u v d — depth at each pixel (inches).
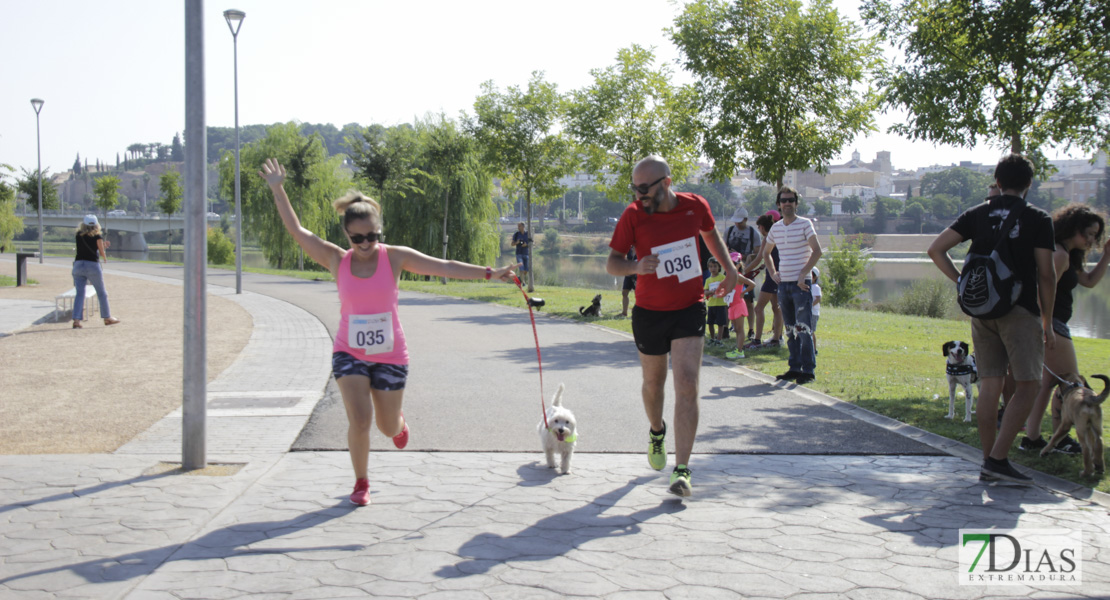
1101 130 448.8
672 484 187.6
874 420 278.4
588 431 262.2
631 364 408.5
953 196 5600.4
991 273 197.8
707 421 277.0
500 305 789.2
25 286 1023.0
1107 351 550.0
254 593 136.6
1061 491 196.5
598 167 929.5
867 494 194.7
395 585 140.1
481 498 190.7
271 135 1898.4
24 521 171.8
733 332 534.6
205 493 192.4
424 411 293.1
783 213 359.9
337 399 317.4
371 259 183.6
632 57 856.3
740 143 629.6
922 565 150.6
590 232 4658.0
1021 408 197.6
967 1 416.5
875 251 3878.0
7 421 277.1
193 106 209.0
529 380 360.2
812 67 599.8
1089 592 138.6
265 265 2301.9
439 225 1573.6
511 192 1092.5
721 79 629.3
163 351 462.6
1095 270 230.5
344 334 183.9
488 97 999.6
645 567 148.8
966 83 430.9
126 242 3619.6
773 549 158.2
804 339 353.7
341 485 200.5
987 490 197.9
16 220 1615.4
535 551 156.6
